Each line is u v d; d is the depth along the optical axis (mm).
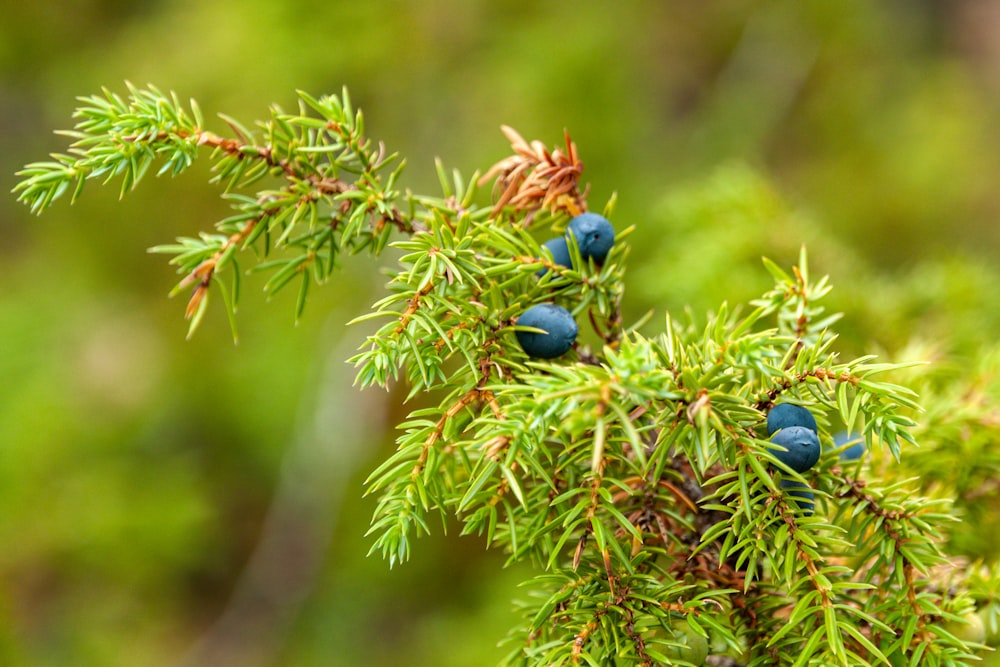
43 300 5664
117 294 5934
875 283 2959
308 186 1465
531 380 1116
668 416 1159
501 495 1303
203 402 5699
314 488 5449
